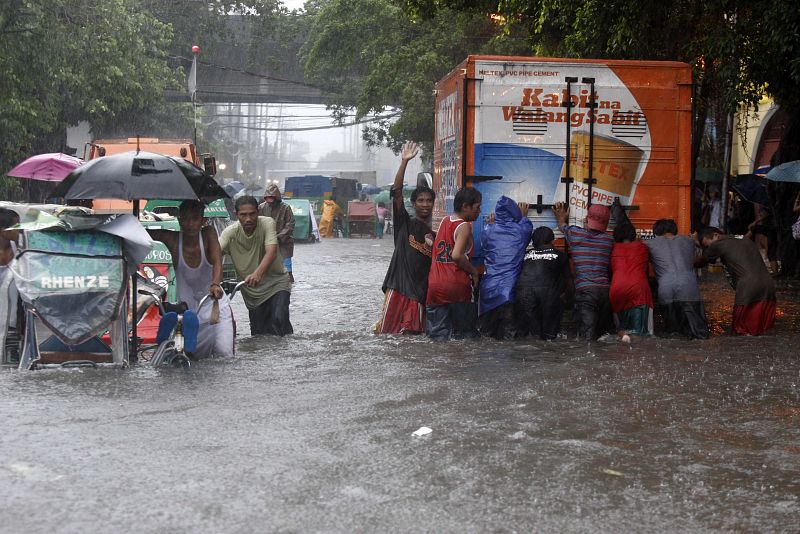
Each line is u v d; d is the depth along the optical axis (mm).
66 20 29828
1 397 6730
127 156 8266
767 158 27641
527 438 5703
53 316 7906
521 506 4461
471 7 18234
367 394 6977
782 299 15086
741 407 6637
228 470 4969
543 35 17625
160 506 4391
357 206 45000
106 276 8023
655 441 5684
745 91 14438
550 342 9914
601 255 10242
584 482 4848
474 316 10086
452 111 11227
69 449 5340
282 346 9461
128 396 6820
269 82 56438
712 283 18422
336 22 40031
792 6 11953
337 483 4766
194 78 27844
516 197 10672
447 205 11477
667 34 14750
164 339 8258
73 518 4230
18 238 8156
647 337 10172
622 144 10773
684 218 10867
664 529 4188
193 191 8188
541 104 10633
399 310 10430
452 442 5590
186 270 8586
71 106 33969
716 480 4910
